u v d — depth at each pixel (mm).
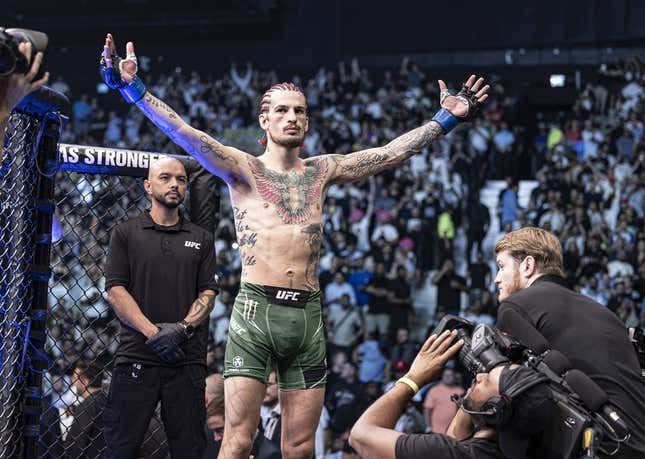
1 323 3266
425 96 22031
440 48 23844
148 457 4086
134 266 3766
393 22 24234
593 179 16969
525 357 2748
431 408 9812
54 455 4035
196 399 3711
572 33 22828
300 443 3232
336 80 23438
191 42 25453
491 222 18344
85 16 24984
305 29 24953
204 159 3213
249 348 3162
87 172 3943
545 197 16672
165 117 3154
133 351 3664
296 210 3258
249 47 25250
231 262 15922
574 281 14641
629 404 2979
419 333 15102
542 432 2619
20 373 3287
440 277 14672
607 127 19078
